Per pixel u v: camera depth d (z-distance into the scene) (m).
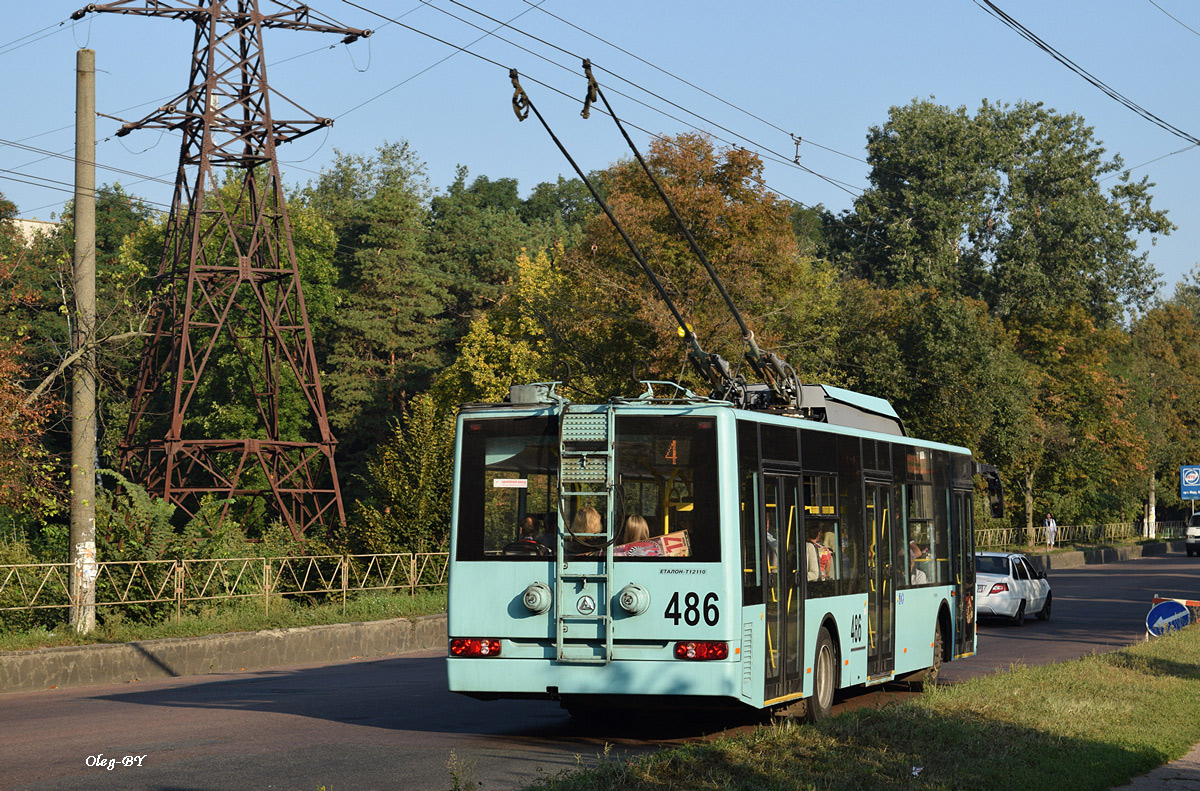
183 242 37.31
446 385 57.06
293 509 37.31
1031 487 62.41
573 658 10.41
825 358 48.41
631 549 10.45
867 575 13.68
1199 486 33.94
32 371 27.02
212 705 13.78
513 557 10.72
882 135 77.19
